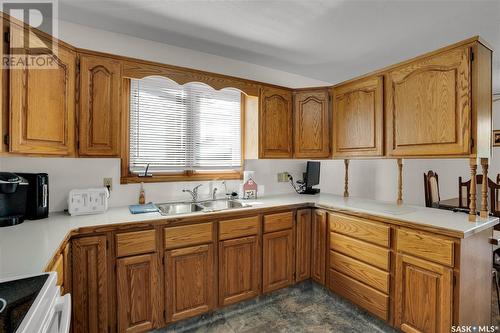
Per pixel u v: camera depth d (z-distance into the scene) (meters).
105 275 1.66
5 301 0.77
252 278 2.22
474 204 1.72
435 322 1.61
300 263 2.50
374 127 2.27
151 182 2.38
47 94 1.58
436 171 4.92
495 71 3.27
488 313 1.80
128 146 2.29
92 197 1.94
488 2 1.80
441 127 1.80
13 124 1.39
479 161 1.77
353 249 2.14
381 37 2.33
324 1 1.79
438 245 1.60
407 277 1.77
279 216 2.37
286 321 2.09
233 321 2.09
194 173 2.62
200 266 1.98
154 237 1.81
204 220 2.00
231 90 2.80
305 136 2.79
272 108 2.70
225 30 2.20
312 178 3.19
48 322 0.80
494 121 4.59
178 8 1.87
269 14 1.95
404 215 1.92
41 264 1.02
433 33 2.26
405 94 2.02
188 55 2.57
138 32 2.23
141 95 2.34
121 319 1.71
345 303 2.27
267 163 3.08
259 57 2.79
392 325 1.86
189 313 1.94
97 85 1.87
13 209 1.66
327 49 2.59
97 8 1.87
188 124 2.56
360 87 2.39
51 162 1.98
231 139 2.81
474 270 1.63
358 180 3.90
